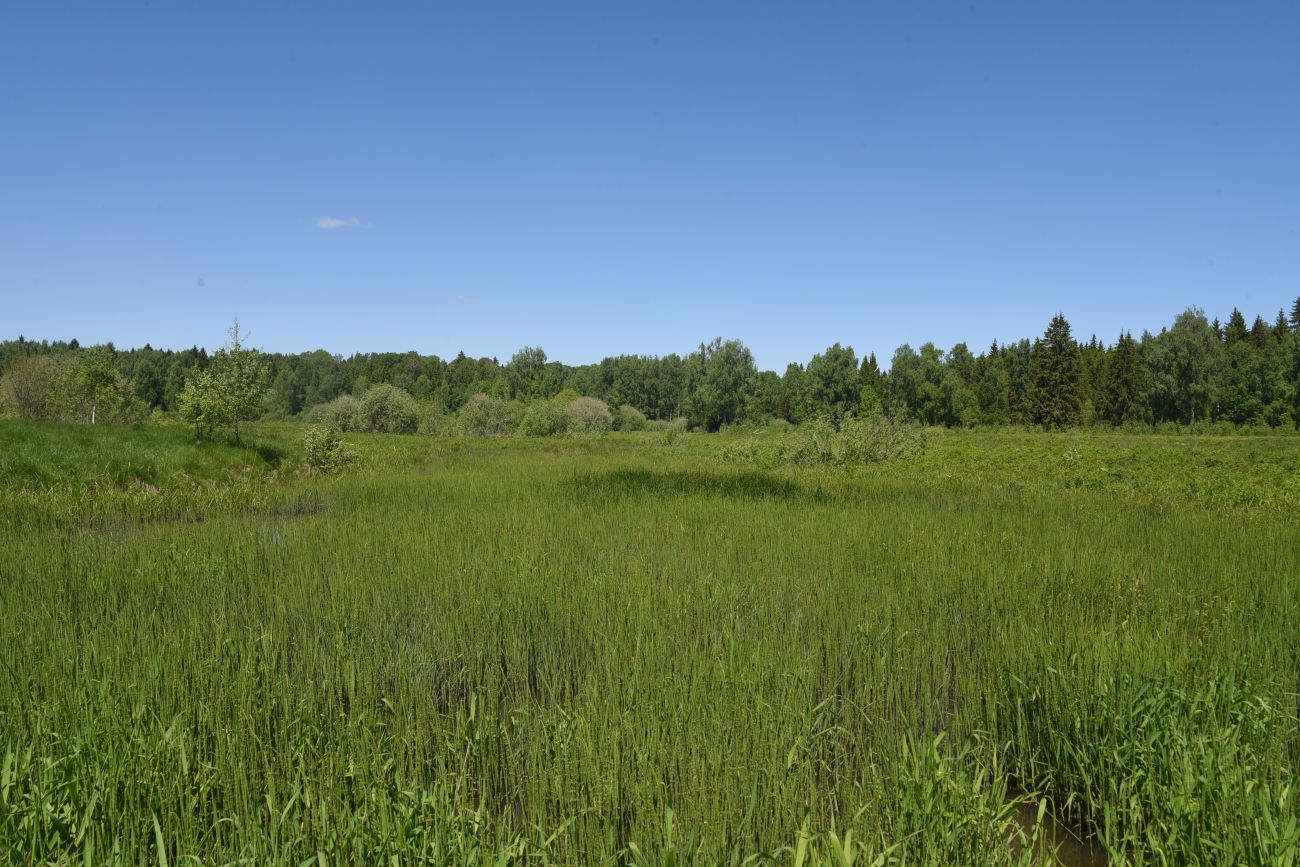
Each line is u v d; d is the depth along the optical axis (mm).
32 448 20156
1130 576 8453
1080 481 19906
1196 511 14234
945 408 88562
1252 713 4777
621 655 6289
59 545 10602
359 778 4363
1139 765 4477
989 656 6246
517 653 6594
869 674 5922
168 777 4262
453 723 5516
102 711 4699
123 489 19188
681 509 13922
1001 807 4188
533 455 36844
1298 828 3676
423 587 8328
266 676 5562
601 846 3850
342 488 19250
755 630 6863
